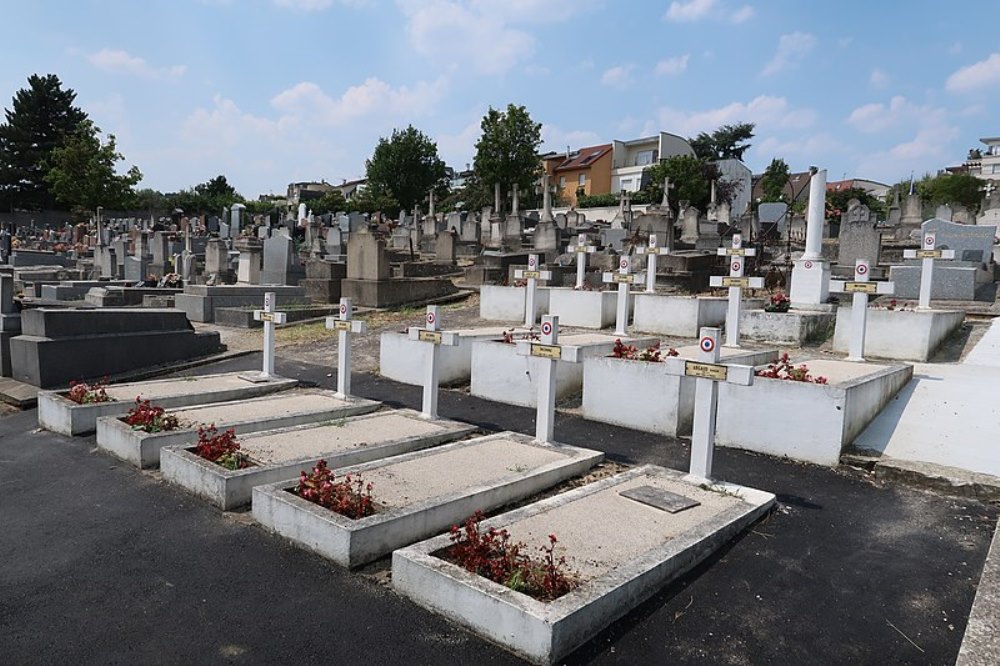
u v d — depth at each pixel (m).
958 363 10.41
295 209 59.88
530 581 4.14
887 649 3.93
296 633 4.11
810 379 7.49
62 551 5.27
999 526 5.34
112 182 56.12
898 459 6.87
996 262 19.27
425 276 23.06
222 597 4.54
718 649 3.93
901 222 27.52
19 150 67.44
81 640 4.05
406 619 4.26
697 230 25.72
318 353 13.94
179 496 6.43
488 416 9.38
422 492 5.78
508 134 55.19
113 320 11.86
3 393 10.48
